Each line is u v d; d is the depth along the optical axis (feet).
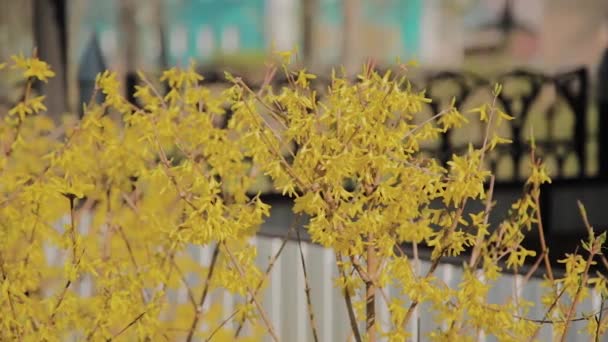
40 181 13.11
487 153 35.40
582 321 12.53
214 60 112.47
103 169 14.83
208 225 11.38
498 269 11.83
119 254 15.49
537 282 13.14
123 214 15.46
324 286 15.57
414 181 11.19
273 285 16.38
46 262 17.38
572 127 37.76
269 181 31.01
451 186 11.09
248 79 31.76
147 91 14.01
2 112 22.77
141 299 14.10
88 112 13.56
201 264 17.11
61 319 13.15
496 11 100.42
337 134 11.23
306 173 11.46
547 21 95.86
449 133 35.88
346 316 15.25
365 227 11.15
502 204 32.14
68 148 13.43
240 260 11.91
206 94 13.71
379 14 115.24
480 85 37.70
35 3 44.47
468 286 11.56
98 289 13.47
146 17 113.60
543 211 31.83
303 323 15.93
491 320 11.61
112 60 116.37
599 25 91.61
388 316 14.43
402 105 11.19
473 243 11.93
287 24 114.11
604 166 37.50
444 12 108.17
